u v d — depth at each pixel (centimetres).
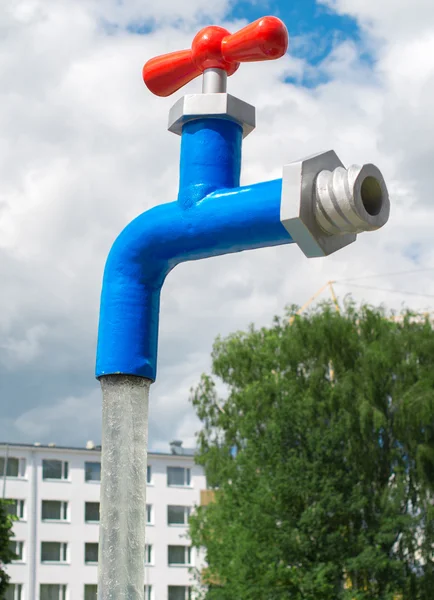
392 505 2511
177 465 5684
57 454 5384
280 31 284
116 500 270
